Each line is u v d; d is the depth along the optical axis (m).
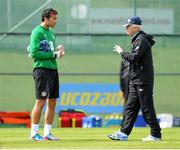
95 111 52.62
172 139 33.47
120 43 53.12
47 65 31.80
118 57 53.19
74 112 49.78
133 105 32.03
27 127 48.28
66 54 53.12
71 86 52.81
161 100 54.12
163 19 53.53
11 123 48.81
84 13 53.00
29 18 52.81
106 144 30.20
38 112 32.12
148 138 32.12
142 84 31.45
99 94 52.88
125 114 32.28
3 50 53.00
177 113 54.03
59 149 27.98
